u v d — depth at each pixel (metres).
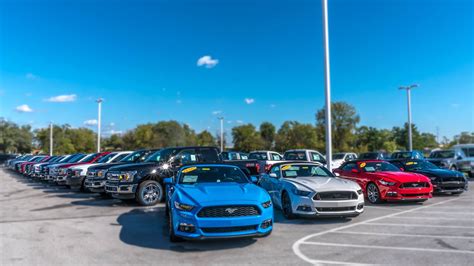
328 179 8.85
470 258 5.39
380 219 8.56
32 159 29.06
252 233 5.86
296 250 5.88
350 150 67.56
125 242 6.49
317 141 64.50
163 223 8.20
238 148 76.50
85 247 6.18
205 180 7.35
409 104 37.12
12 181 21.33
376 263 5.18
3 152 76.00
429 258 5.41
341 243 6.32
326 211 7.84
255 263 5.21
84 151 74.88
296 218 8.57
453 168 21.14
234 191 6.37
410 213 9.38
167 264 5.20
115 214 9.43
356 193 8.05
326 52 14.79
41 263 5.32
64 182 16.11
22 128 79.69
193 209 5.78
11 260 5.48
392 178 10.59
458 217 8.79
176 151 11.55
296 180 8.79
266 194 6.51
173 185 7.26
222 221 5.70
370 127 71.62
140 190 10.69
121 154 16.23
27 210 10.30
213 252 5.79
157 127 75.00
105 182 11.22
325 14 14.82
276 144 66.12
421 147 72.88
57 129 74.38
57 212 9.89
